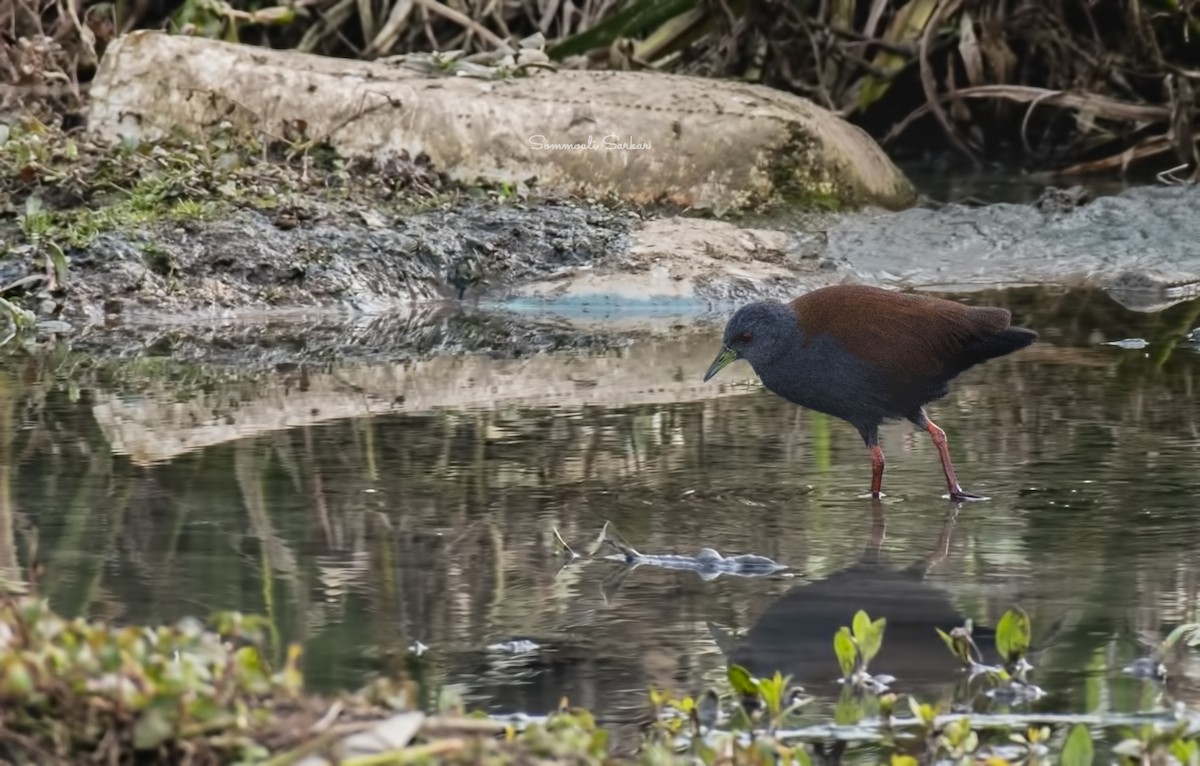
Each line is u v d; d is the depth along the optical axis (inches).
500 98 752.3
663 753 254.5
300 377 523.2
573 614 326.3
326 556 356.8
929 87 860.0
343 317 626.2
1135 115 845.2
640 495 400.8
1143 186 780.6
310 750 225.3
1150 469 412.8
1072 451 430.0
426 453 433.7
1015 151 902.4
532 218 689.0
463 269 658.2
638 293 644.7
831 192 760.3
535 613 326.6
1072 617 323.0
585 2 886.4
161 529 372.8
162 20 890.7
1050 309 603.8
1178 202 727.7
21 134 708.7
